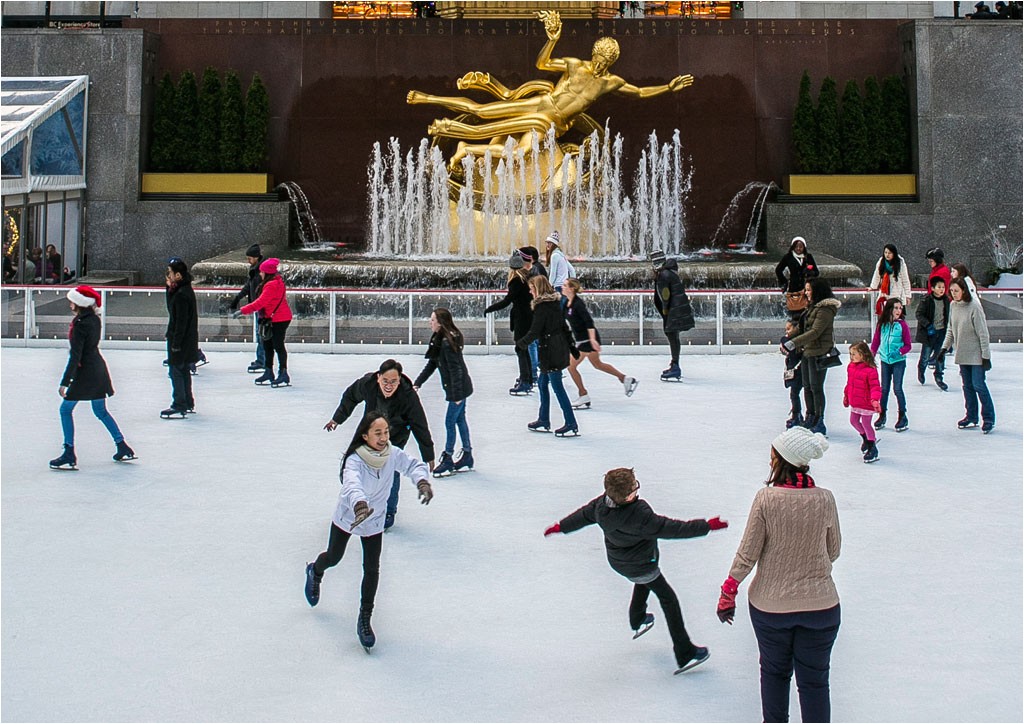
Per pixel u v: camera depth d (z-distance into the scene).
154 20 23.50
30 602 6.29
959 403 12.09
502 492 8.52
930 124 22.95
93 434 10.43
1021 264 22.98
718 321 15.38
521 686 5.29
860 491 8.57
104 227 23.09
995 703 5.09
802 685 4.70
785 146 23.64
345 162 23.64
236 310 15.51
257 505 8.20
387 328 15.48
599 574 6.77
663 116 23.53
